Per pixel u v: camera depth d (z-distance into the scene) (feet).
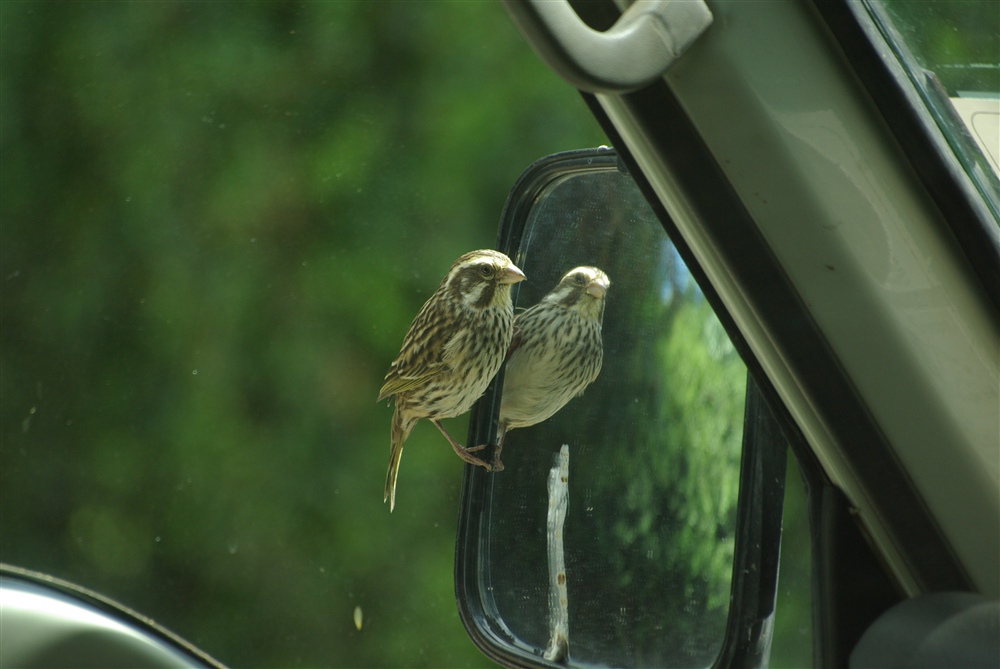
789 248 7.64
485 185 55.62
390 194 56.13
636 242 13.79
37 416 58.65
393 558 54.03
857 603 8.09
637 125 7.72
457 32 57.67
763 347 7.99
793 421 8.14
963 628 7.29
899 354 7.61
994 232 7.45
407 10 57.98
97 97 60.08
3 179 59.67
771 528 9.64
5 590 12.00
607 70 6.90
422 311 20.45
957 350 7.59
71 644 11.68
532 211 15.23
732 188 7.64
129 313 58.90
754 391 10.01
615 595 12.17
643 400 12.66
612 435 12.82
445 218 55.26
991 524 7.67
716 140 7.58
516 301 15.10
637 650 11.74
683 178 7.72
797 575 11.08
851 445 7.88
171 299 57.93
